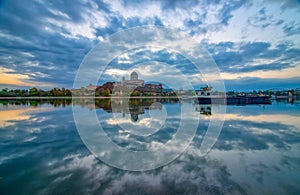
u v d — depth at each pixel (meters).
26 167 4.85
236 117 14.15
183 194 3.63
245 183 4.03
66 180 4.15
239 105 26.64
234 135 8.41
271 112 17.47
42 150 6.32
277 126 10.58
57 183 4.01
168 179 4.23
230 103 30.81
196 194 3.63
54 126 10.78
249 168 4.82
